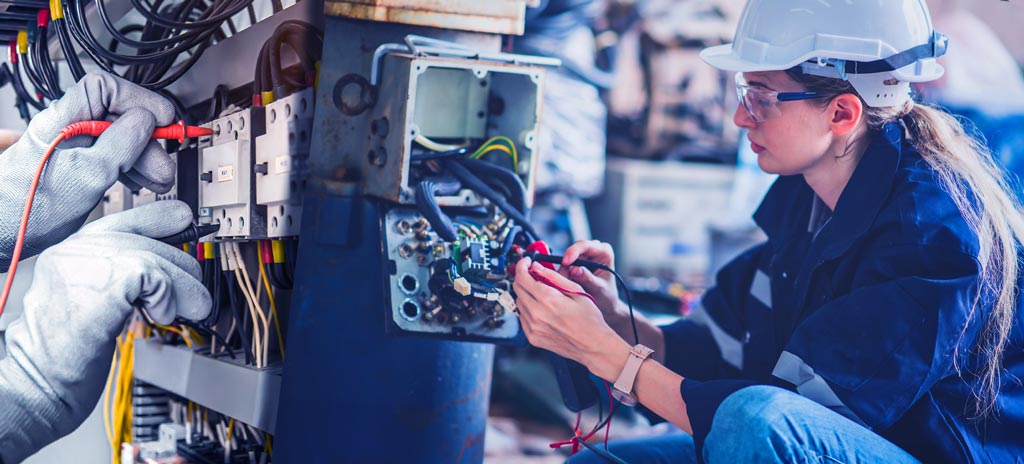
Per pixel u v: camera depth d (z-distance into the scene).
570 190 3.40
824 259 1.29
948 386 1.18
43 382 1.04
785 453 1.06
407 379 1.15
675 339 1.63
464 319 1.13
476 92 1.18
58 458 1.45
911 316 1.10
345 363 1.11
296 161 1.04
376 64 1.07
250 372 1.11
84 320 1.04
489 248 1.16
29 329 1.06
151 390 1.46
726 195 3.64
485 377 1.26
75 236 1.09
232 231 1.15
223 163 1.15
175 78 1.31
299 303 1.08
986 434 1.19
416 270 1.12
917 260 1.13
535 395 2.92
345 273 1.10
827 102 1.24
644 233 3.58
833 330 1.16
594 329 1.17
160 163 1.16
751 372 1.59
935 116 1.29
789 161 1.30
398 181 1.06
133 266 1.05
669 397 1.17
